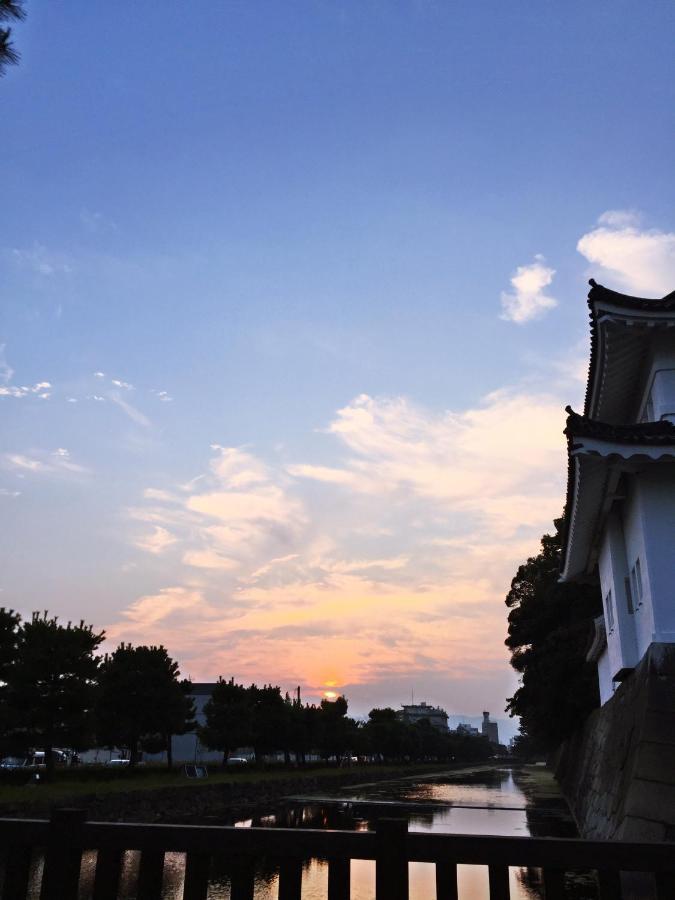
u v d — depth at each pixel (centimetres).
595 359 1541
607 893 416
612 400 1703
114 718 3562
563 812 2978
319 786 4884
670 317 1376
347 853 441
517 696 4453
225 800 3509
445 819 2700
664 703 1123
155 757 6612
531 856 424
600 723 2066
